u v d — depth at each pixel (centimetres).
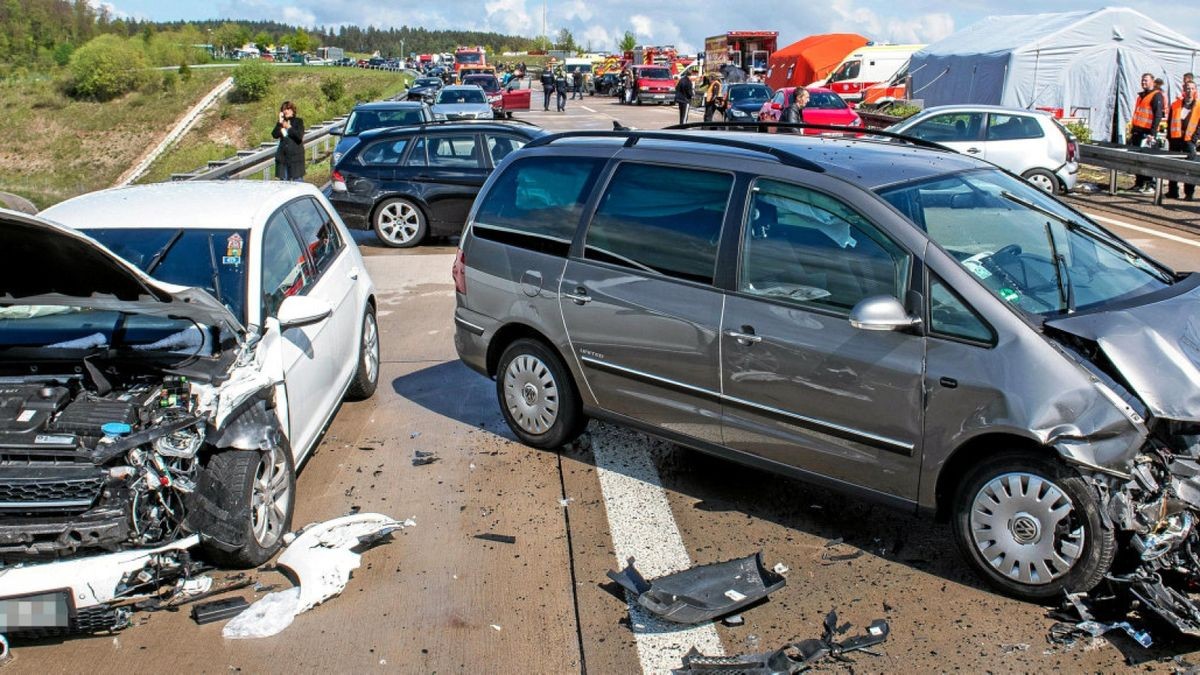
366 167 1342
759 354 479
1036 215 499
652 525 503
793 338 466
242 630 409
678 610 413
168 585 433
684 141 548
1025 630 399
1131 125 1777
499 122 1423
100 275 430
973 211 479
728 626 409
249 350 467
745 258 491
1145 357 400
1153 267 501
